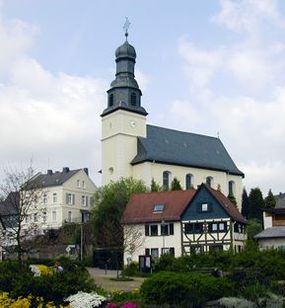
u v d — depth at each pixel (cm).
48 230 6669
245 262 3956
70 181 10750
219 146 10650
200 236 6500
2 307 2259
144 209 6906
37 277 2669
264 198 9838
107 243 6719
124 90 9462
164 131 9931
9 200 4859
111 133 9362
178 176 9362
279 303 2602
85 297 2608
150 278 2720
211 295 2652
